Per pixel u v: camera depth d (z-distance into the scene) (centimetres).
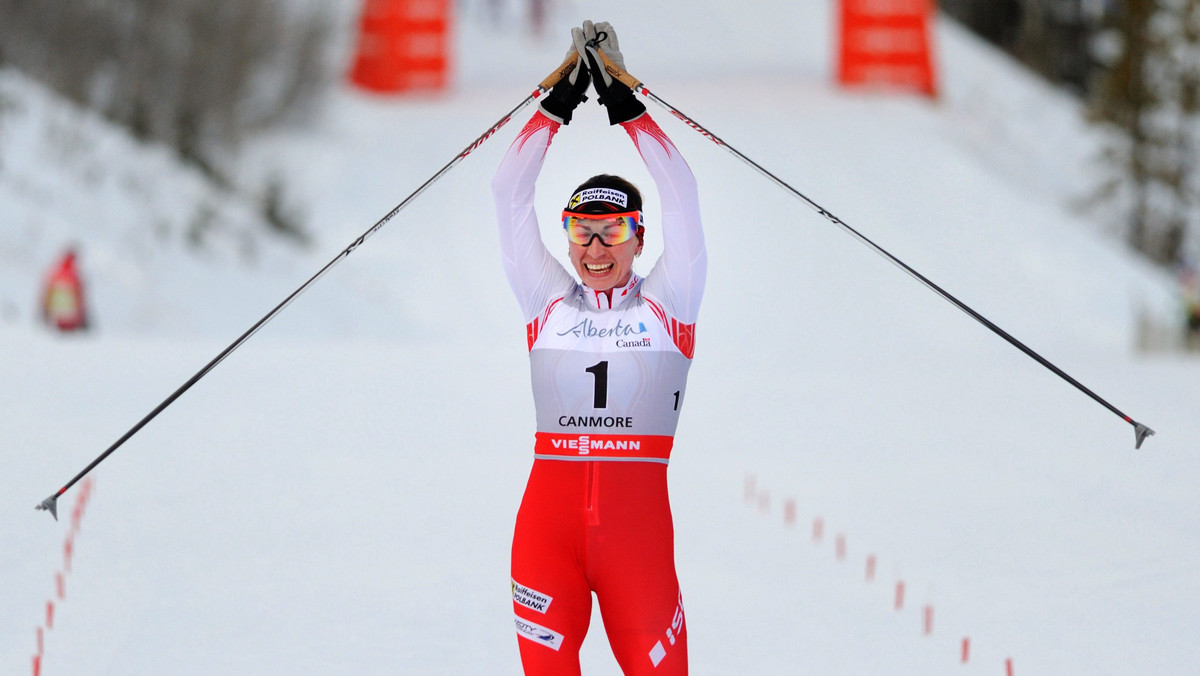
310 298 7475
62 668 1620
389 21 12212
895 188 9850
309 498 2627
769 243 8656
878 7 12456
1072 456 3247
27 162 7331
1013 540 2369
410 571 2089
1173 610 1919
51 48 8669
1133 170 13162
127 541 2259
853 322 7662
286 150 10369
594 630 1858
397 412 3816
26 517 2411
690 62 13838
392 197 9575
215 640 1734
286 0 10456
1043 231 9356
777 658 1698
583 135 9456
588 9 16062
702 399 4288
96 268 6806
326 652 1686
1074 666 1670
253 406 3844
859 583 2075
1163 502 2700
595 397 1298
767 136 10675
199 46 9425
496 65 13938
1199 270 12612
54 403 3741
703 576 2114
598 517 1266
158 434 3322
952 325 7800
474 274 8319
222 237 7812
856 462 3155
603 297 1343
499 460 3080
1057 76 18362
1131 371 5344
